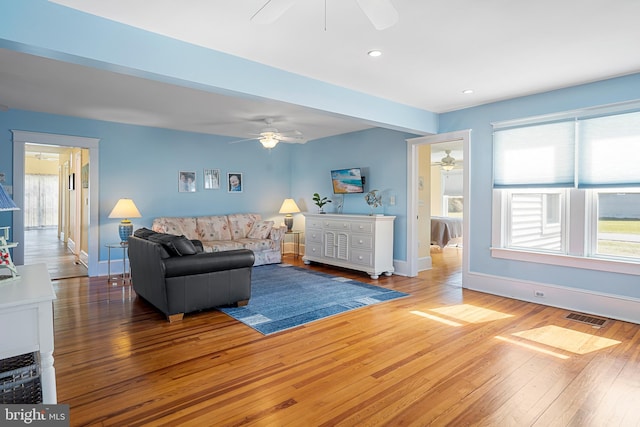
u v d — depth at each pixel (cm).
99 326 326
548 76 338
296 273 561
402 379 231
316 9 218
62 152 838
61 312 366
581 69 320
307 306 388
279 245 656
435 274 559
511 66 312
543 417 191
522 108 403
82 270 571
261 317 351
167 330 317
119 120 535
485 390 218
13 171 472
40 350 150
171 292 335
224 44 267
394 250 561
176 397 210
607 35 253
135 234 428
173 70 256
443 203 1055
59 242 895
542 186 389
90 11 219
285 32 249
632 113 331
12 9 196
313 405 202
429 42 265
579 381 229
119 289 459
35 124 485
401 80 348
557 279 385
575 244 372
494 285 436
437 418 190
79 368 245
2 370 155
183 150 620
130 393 214
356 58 294
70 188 784
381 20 178
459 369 244
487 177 437
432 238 809
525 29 245
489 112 431
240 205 695
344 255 571
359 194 616
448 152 825
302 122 544
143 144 577
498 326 327
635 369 244
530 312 367
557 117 378
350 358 262
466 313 365
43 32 206
